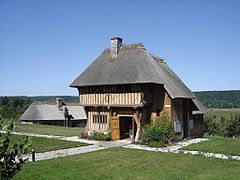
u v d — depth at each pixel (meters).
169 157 19.75
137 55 28.58
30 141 6.80
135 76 26.22
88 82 28.78
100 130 29.08
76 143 25.69
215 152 21.94
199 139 29.36
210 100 106.25
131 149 22.81
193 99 31.69
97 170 16.23
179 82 30.80
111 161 18.44
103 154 20.72
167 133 25.45
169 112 26.69
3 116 7.10
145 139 25.30
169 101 26.75
